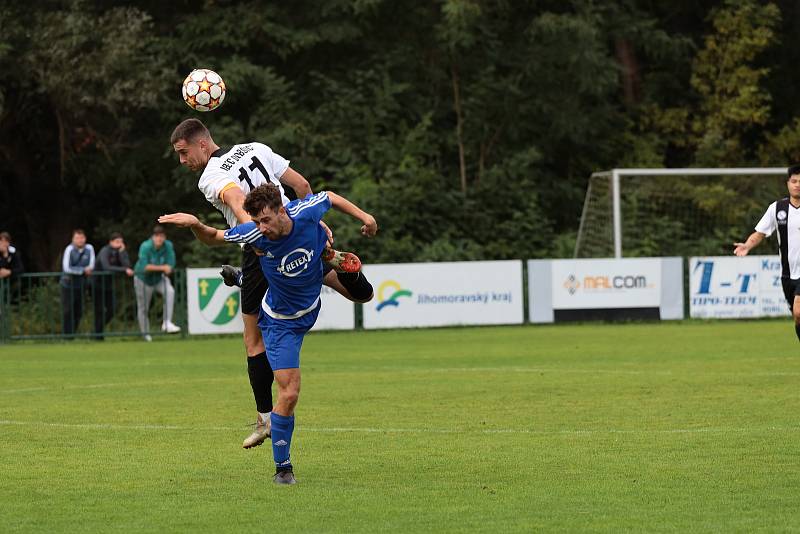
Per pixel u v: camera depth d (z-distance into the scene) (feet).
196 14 253.24
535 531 47.44
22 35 225.15
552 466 62.13
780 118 294.87
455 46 259.19
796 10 292.40
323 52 264.31
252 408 89.15
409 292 178.70
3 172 259.39
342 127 249.34
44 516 51.39
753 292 184.96
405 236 236.84
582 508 51.78
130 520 50.47
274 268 56.54
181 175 241.14
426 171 242.78
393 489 56.65
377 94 252.01
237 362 131.64
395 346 148.56
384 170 245.24
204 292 173.68
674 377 106.22
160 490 57.11
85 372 120.57
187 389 102.83
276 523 49.55
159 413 86.28
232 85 238.89
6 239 169.48
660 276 182.80
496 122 266.77
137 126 256.11
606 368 115.85
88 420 82.53
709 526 48.03
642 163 271.28
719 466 61.41
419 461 64.28
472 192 253.65
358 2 246.47
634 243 217.77
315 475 60.70
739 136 279.28
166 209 254.06
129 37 222.69
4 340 169.27
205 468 63.16
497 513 50.96
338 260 58.49
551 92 264.72
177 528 48.83
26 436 74.95
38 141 252.62
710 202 220.84
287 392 57.88
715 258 183.93
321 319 176.76
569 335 162.20
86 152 251.19
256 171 64.18
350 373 114.21
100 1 249.96
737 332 161.89
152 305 176.86
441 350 141.59
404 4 262.47
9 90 237.04
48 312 171.94
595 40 257.34
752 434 71.82
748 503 52.42
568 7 271.28
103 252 171.94
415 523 49.19
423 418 81.66
